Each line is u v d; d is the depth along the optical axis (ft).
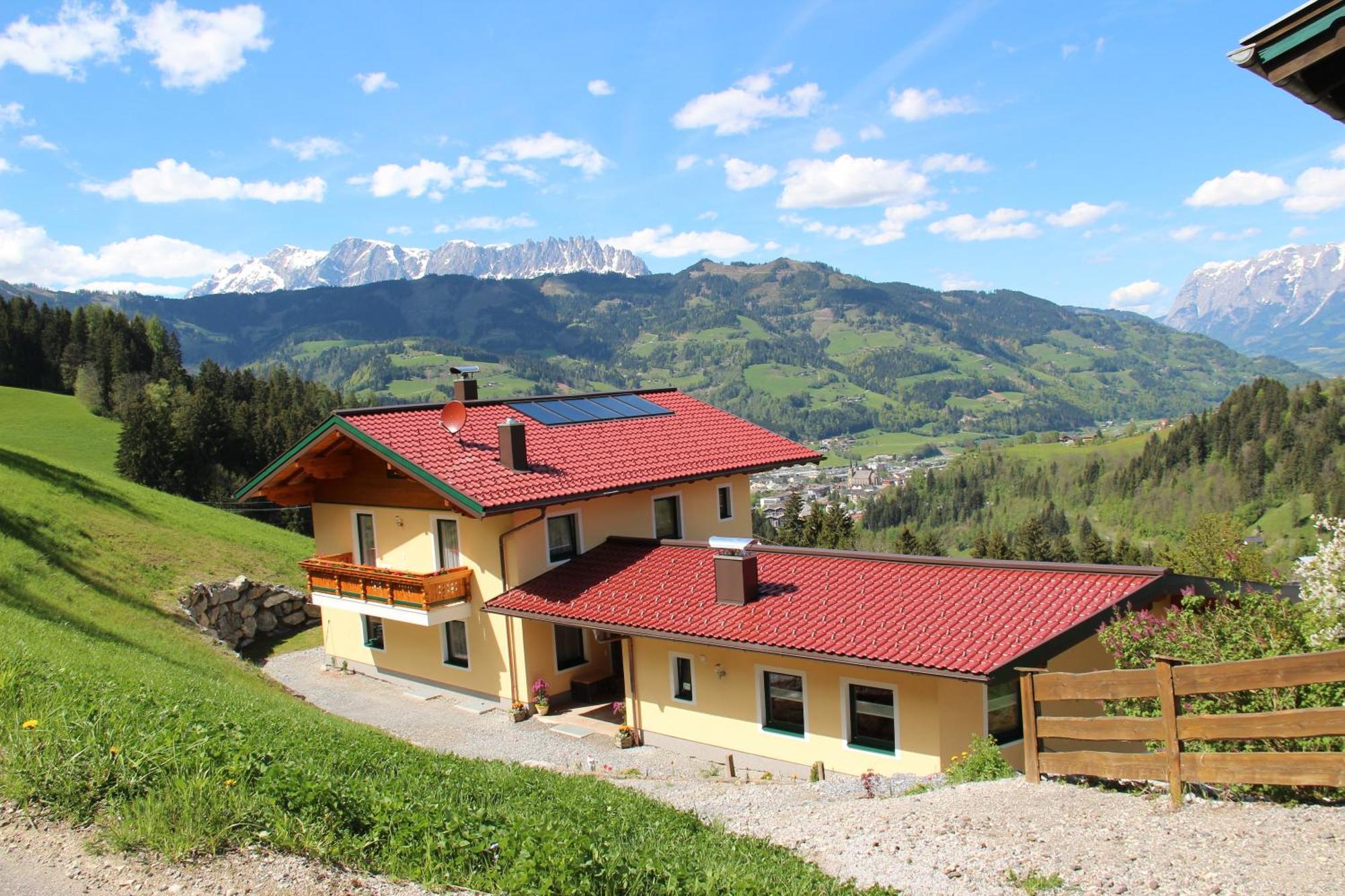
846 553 64.23
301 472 83.56
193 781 24.80
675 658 60.64
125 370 344.49
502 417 82.64
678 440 88.28
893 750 50.47
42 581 69.77
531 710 69.77
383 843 24.16
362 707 73.67
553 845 24.07
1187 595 35.86
